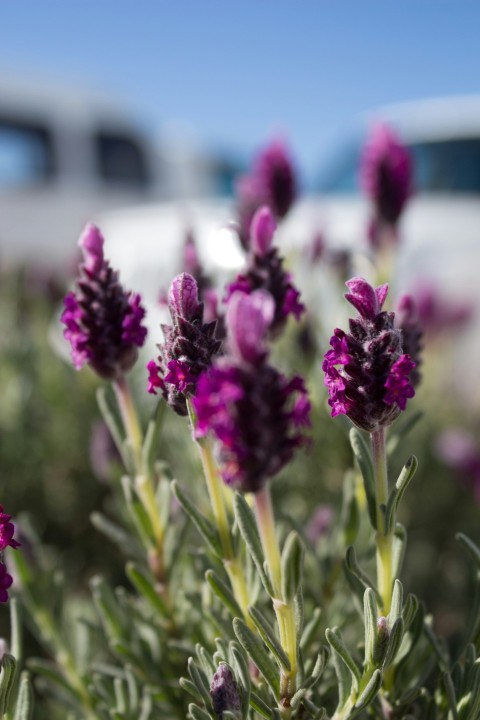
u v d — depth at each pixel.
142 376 0.63
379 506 0.24
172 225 0.94
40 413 0.67
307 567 0.33
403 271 0.90
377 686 0.23
